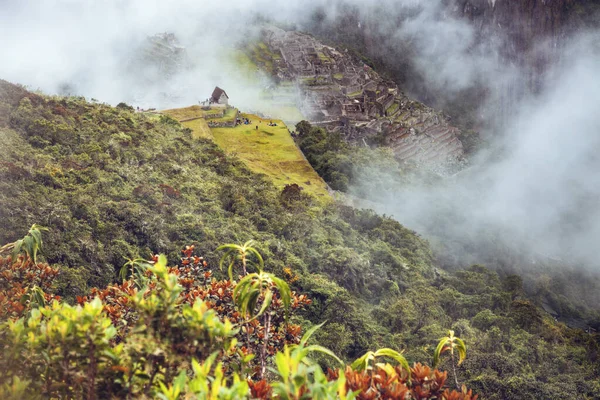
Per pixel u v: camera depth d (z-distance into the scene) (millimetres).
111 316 10688
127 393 6996
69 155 58594
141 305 7020
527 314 63281
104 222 46125
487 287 71062
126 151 65812
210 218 55344
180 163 71250
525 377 41750
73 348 6781
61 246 40281
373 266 65000
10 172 47281
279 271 49031
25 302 11195
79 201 46625
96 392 6953
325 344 40719
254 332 11703
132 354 6922
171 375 7121
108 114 75562
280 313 12648
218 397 5828
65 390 7152
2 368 7121
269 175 95750
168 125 90125
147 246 46375
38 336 7352
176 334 6922
